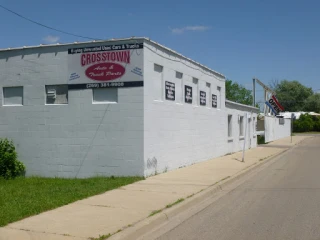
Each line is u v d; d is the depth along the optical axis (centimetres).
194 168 1694
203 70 1988
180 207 944
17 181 1362
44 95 1479
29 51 1497
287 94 9762
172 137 1611
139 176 1373
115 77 1391
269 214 909
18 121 1508
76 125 1434
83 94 1427
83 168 1428
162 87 1531
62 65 1452
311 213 912
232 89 6175
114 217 821
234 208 982
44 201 949
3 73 1529
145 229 763
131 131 1380
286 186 1323
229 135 2547
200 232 763
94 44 1413
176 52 1641
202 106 1978
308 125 7981
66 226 742
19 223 760
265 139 4022
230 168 1719
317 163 2123
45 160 1474
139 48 1372
